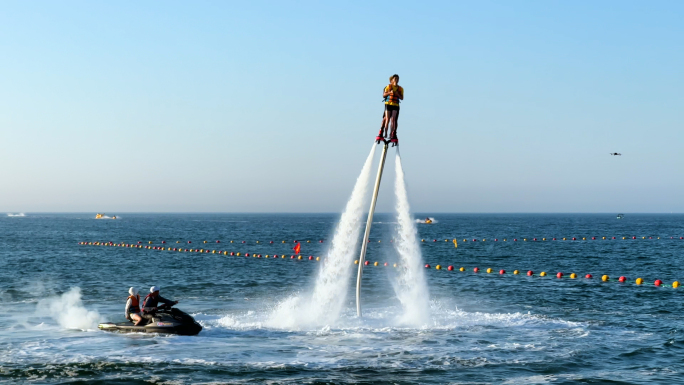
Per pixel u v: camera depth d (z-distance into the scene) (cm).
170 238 13512
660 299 4172
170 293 4484
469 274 5941
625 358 2475
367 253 9094
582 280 5381
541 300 4138
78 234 15250
